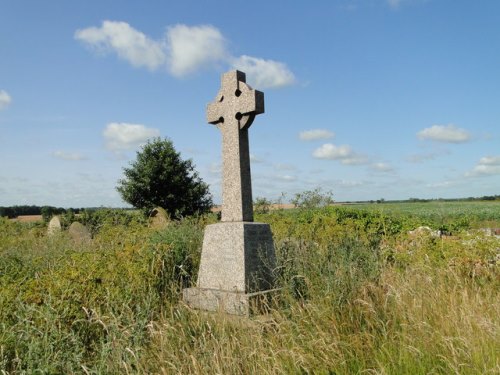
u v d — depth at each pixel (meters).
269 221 13.30
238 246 6.20
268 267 6.27
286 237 9.25
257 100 6.62
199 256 7.90
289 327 4.53
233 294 5.80
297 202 19.88
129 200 29.39
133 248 6.76
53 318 4.27
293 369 4.00
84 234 15.41
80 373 3.85
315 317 4.78
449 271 5.96
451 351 3.97
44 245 10.84
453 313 4.59
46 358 3.86
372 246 8.61
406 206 63.19
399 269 6.47
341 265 5.99
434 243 7.44
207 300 6.00
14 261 7.61
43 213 24.22
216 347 4.15
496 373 3.61
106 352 3.95
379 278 6.07
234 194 6.69
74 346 4.18
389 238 9.05
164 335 4.37
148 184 29.00
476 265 6.30
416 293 5.27
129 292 5.23
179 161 30.27
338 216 13.83
